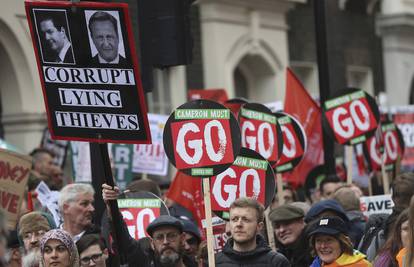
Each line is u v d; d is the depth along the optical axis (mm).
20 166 17781
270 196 18250
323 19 26469
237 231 15797
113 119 14992
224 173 18172
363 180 30938
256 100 49594
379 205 22500
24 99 36219
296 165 23734
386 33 60500
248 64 49188
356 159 31062
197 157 16781
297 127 23812
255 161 18266
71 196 18266
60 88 15086
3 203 17641
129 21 14570
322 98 26406
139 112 14867
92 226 17984
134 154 26734
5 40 35500
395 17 60031
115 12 14602
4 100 36531
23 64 36062
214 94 30422
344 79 55156
